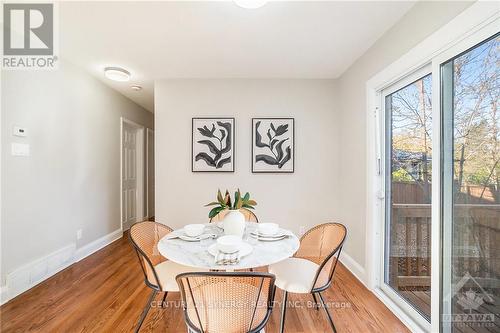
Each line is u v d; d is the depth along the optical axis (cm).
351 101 273
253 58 255
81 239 294
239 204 165
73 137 279
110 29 201
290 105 312
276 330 169
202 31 204
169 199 312
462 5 134
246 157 312
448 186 147
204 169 310
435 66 152
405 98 195
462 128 139
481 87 127
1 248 199
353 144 268
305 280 154
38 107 232
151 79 314
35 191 230
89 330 168
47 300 203
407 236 195
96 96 318
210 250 141
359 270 246
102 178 337
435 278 152
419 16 166
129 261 285
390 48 200
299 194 313
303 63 268
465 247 137
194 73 295
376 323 177
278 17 186
